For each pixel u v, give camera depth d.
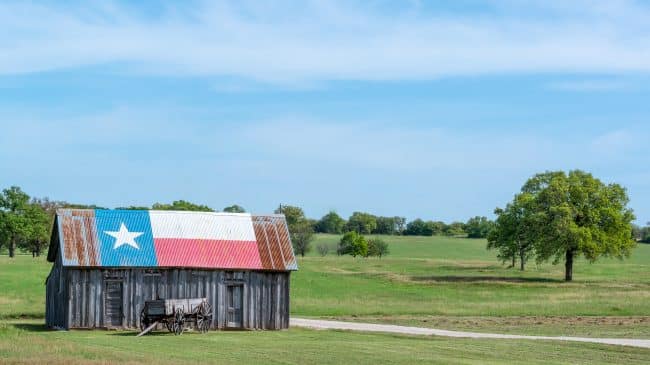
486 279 109.94
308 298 82.31
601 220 113.19
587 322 62.84
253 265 59.12
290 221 184.62
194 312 53.91
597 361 39.38
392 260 157.00
